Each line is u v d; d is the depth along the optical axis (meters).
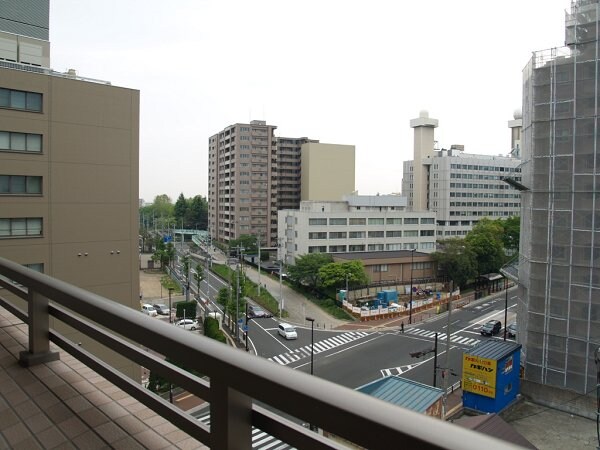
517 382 15.46
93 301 2.13
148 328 1.76
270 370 1.27
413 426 0.93
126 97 14.98
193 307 28.38
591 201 15.83
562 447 11.66
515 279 19.52
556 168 16.47
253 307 30.92
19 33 17.05
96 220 14.52
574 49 16.22
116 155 14.83
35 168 13.59
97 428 2.16
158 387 7.91
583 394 14.72
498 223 49.66
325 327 28.06
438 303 34.69
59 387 2.63
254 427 1.46
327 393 1.12
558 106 16.42
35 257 13.59
